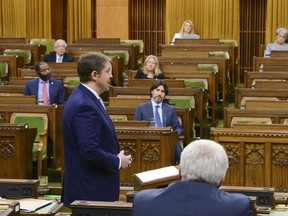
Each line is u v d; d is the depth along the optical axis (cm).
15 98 938
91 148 450
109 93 1026
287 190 709
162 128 733
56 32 1728
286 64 1255
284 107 913
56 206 456
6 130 756
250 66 1653
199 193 317
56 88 993
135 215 321
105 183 465
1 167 763
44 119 873
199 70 1193
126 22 1692
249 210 318
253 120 857
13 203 393
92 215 390
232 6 1609
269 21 1596
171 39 1647
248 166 717
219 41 1441
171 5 1639
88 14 1708
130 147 741
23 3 1698
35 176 845
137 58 1402
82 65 467
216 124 1130
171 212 316
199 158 319
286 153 708
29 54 1377
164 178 473
